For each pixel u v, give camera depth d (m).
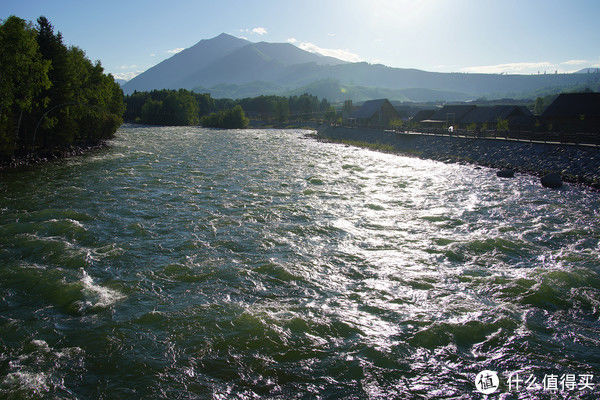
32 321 10.82
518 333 10.28
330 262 15.09
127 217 20.48
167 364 9.12
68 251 15.62
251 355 9.45
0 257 15.01
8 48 34.47
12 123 38.50
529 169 35.91
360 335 10.29
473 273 13.98
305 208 22.78
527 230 18.67
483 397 8.10
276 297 12.34
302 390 8.35
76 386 8.39
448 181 31.70
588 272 13.62
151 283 13.13
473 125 59.25
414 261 15.19
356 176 33.94
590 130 49.34
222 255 15.60
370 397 8.14
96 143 56.31
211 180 31.03
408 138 59.34
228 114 121.38
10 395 8.01
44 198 24.11
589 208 22.75
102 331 10.36
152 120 134.38
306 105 170.38
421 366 9.10
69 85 46.94
